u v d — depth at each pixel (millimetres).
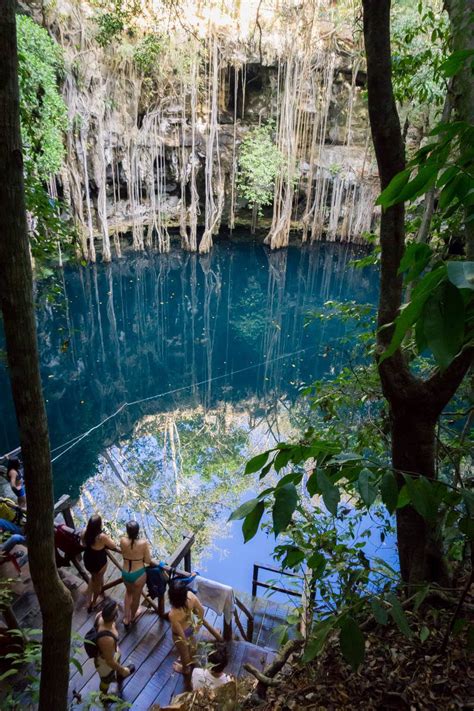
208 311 19703
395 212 2025
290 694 2027
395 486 1070
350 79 21562
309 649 1277
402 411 2207
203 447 10922
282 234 24000
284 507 994
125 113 19188
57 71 15234
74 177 17344
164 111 20531
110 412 12344
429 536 2336
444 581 2377
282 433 11273
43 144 11898
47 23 14617
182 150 21312
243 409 12906
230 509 8641
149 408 12883
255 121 22672
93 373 14406
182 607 3666
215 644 3951
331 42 19484
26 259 1198
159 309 19531
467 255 1247
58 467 9805
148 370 15086
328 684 1990
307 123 21781
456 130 809
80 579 4754
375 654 2051
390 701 1847
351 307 4805
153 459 10367
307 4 18422
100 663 3449
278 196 23422
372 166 22234
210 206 23141
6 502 4711
